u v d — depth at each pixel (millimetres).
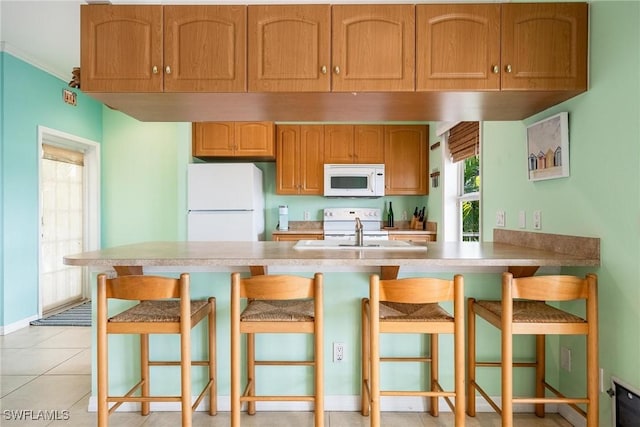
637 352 1641
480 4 1948
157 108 2318
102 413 1732
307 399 1766
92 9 1988
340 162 4617
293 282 1718
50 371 2693
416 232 4379
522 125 2498
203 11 1984
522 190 2490
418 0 2373
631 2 1656
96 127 4562
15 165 3539
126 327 1742
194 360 2217
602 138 1828
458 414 1693
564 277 1673
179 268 2150
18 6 2760
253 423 2068
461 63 1955
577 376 2041
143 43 1984
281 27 1980
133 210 4637
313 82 1979
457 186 4047
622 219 1713
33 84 3711
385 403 2205
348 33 1973
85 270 4605
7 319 3467
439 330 1707
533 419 2113
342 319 2207
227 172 4191
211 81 1988
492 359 2219
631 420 1669
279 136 4613
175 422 2080
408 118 2535
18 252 3586
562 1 2037
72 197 4395
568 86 1935
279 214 4805
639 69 1617
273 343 2225
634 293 1650
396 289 1681
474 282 2191
